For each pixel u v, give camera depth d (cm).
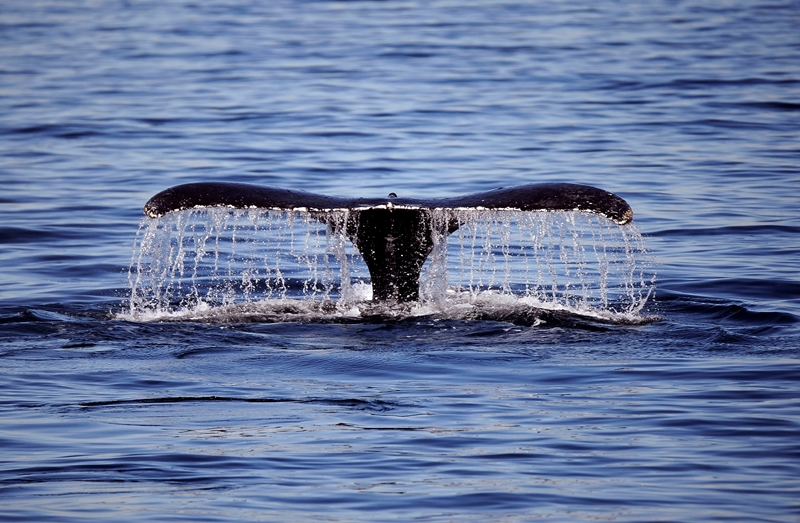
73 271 5409
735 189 7119
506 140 8725
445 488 2694
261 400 3353
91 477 2762
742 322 4353
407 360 3738
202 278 5319
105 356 3781
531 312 4306
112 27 16425
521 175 7519
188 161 8031
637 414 3225
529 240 6038
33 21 17212
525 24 16125
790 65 12012
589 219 4478
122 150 8431
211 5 19550
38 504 2592
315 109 10088
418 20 16812
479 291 4803
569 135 8881
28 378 3544
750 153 8144
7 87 11250
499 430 3097
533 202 3881
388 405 3306
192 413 3238
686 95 10506
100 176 7581
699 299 4781
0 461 2864
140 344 3922
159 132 9112
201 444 2986
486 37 14762
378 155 8212
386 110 10025
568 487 2698
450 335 4022
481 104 10275
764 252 5706
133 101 10506
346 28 15962
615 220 3822
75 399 3353
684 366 3694
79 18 17625
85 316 4381
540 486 2705
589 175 7512
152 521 2500
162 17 17675
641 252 5766
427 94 10812
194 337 4000
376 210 4238
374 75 11962
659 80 11300
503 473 2789
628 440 3017
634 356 3812
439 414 3228
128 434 3066
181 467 2830
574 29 15512
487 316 4253
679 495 2645
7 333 4044
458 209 3894
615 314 4422
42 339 3975
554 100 10431
